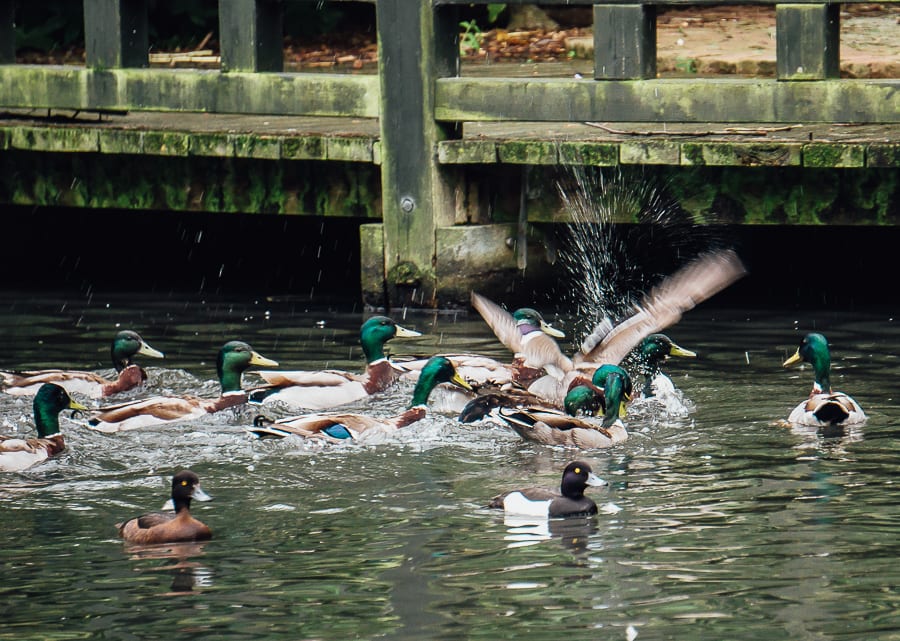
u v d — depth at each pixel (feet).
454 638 28.02
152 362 50.96
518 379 47.67
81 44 89.15
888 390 45.24
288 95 58.08
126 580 31.12
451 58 57.21
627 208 57.21
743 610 28.91
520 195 59.00
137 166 62.54
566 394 44.75
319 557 32.37
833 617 28.48
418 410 44.24
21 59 85.66
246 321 57.21
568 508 34.71
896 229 63.00
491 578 30.89
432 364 44.60
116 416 43.45
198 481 33.88
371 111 57.57
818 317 55.72
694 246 60.75
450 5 56.80
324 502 36.40
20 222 69.67
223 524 34.76
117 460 40.42
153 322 57.16
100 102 60.18
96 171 63.26
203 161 61.46
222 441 42.24
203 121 65.05
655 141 54.80
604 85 53.98
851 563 31.24
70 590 30.60
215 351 52.34
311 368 49.96
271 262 71.20
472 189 58.80
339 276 67.46
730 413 43.73
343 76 57.82
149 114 67.77
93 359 51.21
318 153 58.75
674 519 34.45
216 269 69.77
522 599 29.71
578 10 87.25
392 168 57.77
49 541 33.65
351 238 69.56
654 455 40.09
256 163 60.80
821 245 63.57
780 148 53.21
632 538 33.22
